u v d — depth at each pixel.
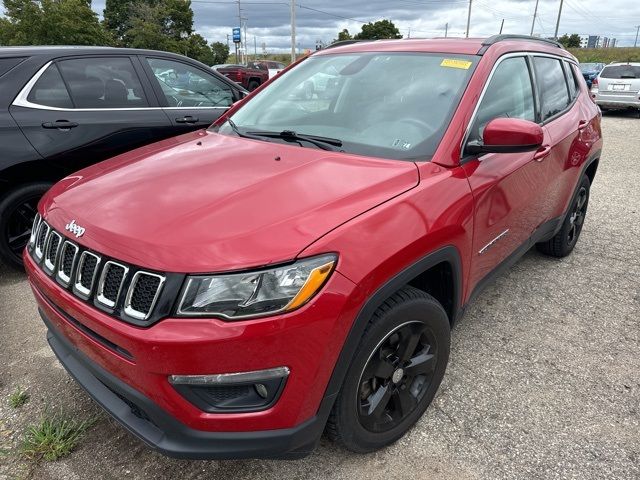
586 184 4.33
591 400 2.65
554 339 3.20
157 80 4.66
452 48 2.90
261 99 3.21
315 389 1.76
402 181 2.14
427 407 2.41
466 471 2.20
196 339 1.59
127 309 1.71
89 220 1.93
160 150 2.67
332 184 2.05
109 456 2.27
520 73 3.15
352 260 1.77
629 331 3.31
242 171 2.21
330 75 3.04
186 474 2.18
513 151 2.34
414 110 2.59
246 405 1.72
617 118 15.78
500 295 3.76
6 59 3.90
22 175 3.87
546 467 2.22
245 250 1.67
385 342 2.04
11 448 2.33
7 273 4.11
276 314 1.64
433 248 2.10
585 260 4.42
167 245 1.70
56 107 4.03
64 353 2.18
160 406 1.70
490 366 2.92
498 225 2.70
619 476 2.18
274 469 2.20
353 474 2.18
